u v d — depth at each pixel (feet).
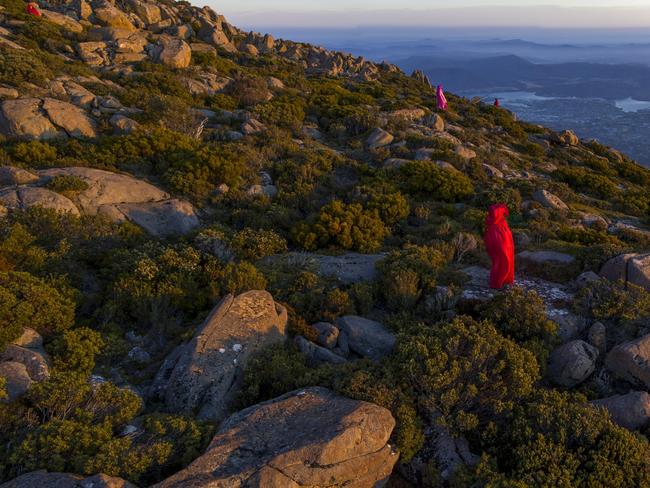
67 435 24.12
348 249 56.65
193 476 22.24
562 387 34.50
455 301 42.29
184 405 29.45
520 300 38.88
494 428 28.45
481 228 63.16
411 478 27.30
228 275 43.62
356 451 24.35
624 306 38.81
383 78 223.10
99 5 152.46
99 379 31.60
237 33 226.17
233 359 32.09
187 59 132.98
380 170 81.56
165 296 40.37
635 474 25.79
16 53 96.12
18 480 21.54
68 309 36.94
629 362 33.42
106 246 49.67
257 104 110.42
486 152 106.32
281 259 50.90
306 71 201.98
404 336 34.09
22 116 73.31
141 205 59.11
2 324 32.24
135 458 23.50
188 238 53.93
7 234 45.14
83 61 119.24
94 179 59.57
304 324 38.55
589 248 50.90
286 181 74.79
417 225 65.41
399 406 28.27
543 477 25.09
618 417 30.09
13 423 25.27
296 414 26.71
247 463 23.22
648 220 83.30
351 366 31.68
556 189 90.02
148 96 98.02
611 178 125.18
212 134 89.97
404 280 43.60
